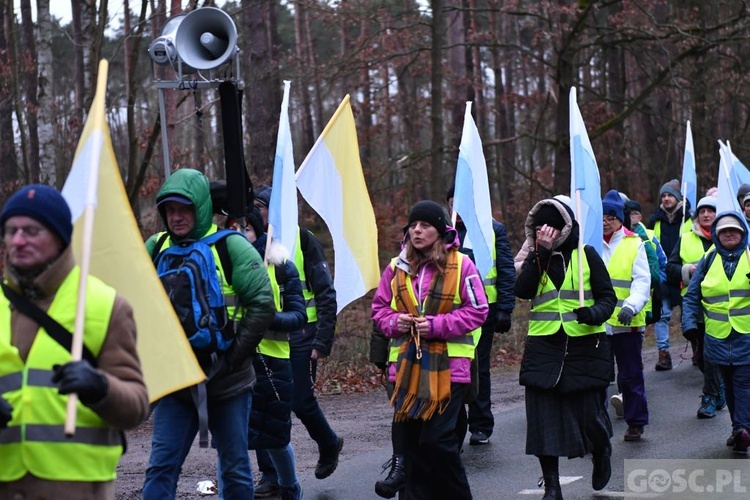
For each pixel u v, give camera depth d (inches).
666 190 605.3
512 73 1817.2
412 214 268.4
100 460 146.7
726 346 363.6
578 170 366.3
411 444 268.2
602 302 295.1
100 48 634.2
